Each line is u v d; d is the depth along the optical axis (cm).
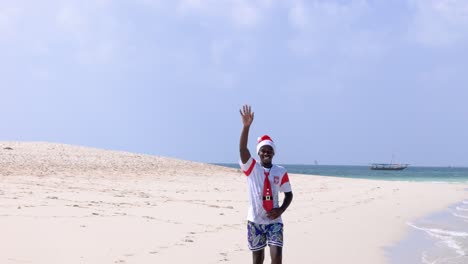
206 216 1180
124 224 989
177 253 773
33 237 815
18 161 2220
